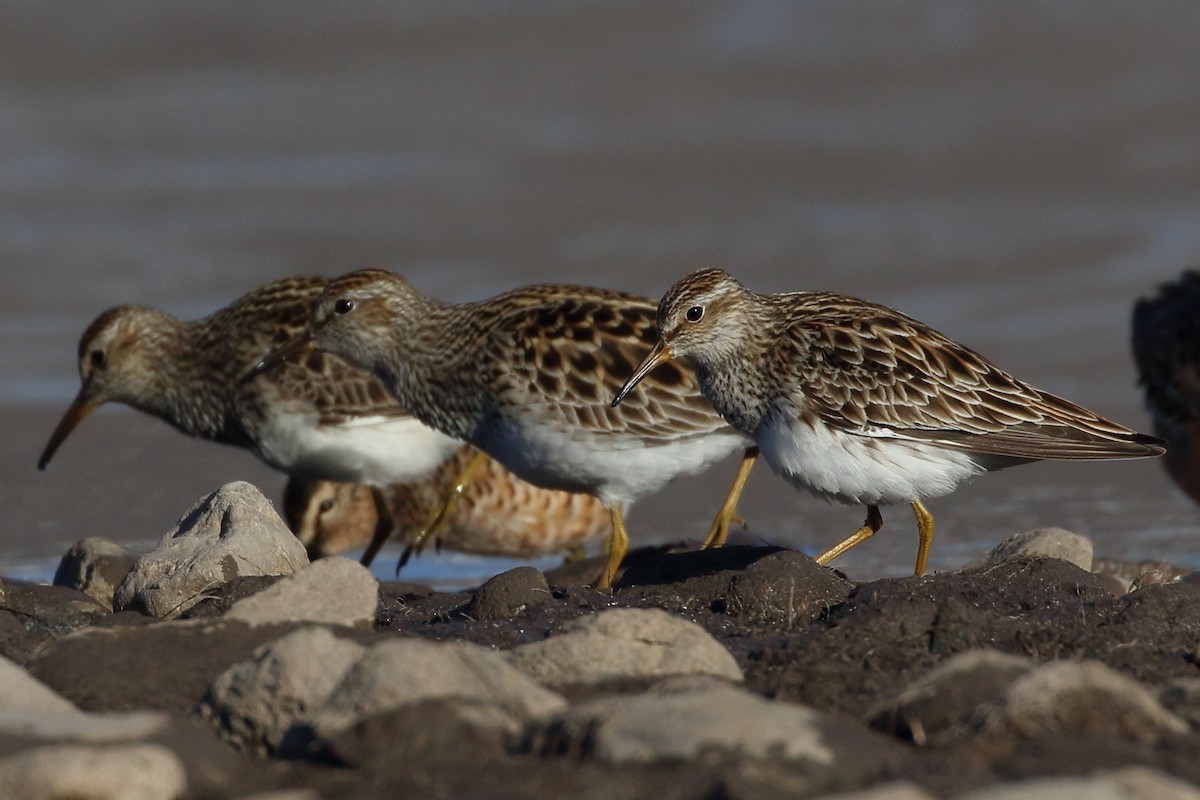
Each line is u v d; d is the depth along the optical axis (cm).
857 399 1148
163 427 1902
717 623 990
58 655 837
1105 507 1614
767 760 655
